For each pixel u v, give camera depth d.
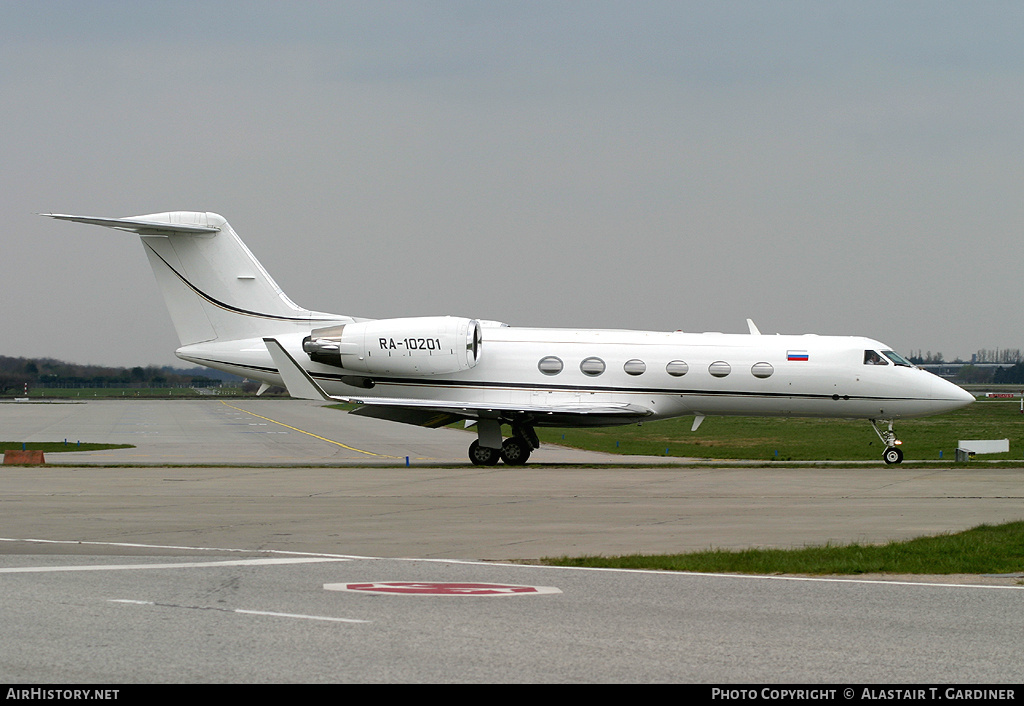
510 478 76.12
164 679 22.80
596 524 49.91
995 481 72.25
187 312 96.94
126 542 43.56
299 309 96.69
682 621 28.41
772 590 32.88
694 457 107.06
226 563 37.88
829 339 91.25
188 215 95.56
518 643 25.91
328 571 36.22
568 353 92.44
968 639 26.67
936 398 88.81
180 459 101.50
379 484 70.88
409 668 23.69
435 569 36.72
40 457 92.50
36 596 31.52
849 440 130.25
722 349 91.12
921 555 39.44
